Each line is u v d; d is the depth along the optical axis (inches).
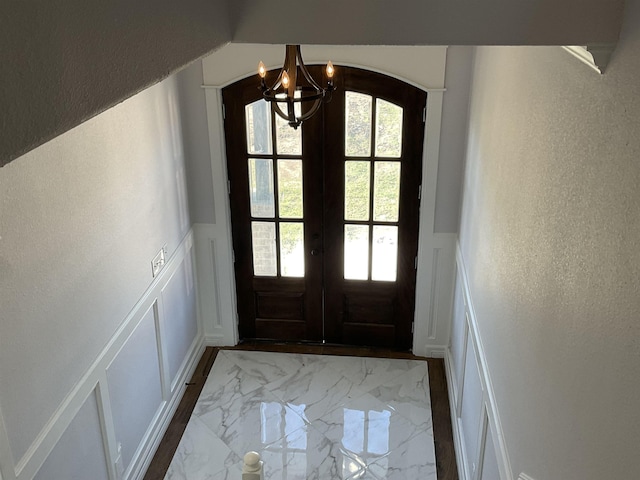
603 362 56.7
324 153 164.4
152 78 44.2
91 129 110.0
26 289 91.8
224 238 175.3
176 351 164.2
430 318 179.9
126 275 128.0
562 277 69.8
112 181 119.4
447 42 61.9
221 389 171.0
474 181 138.6
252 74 156.3
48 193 96.5
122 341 127.0
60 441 104.2
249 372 177.9
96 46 36.5
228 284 181.6
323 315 186.5
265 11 62.2
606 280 56.5
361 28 62.4
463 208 156.6
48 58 31.9
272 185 170.1
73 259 105.3
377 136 161.5
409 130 159.3
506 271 99.5
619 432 52.3
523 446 84.8
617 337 53.6
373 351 187.2
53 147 97.3
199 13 53.4
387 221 171.3
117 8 38.9
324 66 155.0
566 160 69.7
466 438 138.9
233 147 165.9
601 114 59.3
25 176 90.0
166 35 46.4
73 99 34.3
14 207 87.7
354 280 180.7
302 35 63.2
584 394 61.3
